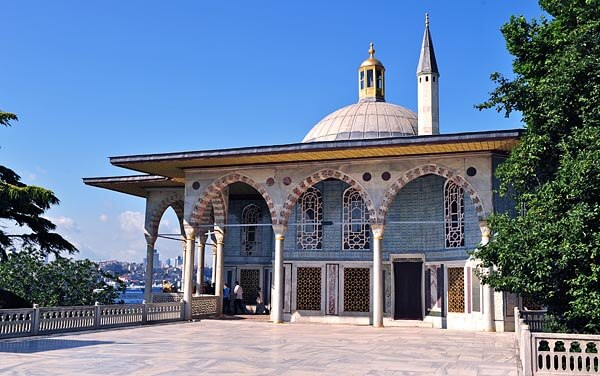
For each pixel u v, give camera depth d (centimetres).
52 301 2450
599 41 1088
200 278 2556
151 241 2580
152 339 1458
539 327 1401
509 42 1276
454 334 1647
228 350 1248
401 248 2102
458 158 1798
